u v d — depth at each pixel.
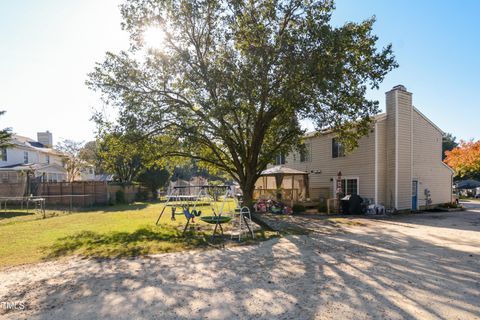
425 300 4.30
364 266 6.04
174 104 13.12
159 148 14.23
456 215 15.84
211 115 11.19
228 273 5.64
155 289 4.80
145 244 8.27
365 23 12.28
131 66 12.95
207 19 12.46
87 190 22.39
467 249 7.57
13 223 12.58
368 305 4.12
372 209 16.19
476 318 3.74
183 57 12.26
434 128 19.53
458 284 4.96
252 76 11.04
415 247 7.82
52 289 4.84
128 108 12.55
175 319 3.75
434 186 19.20
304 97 11.77
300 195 20.34
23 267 6.10
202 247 7.95
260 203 18.42
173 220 13.55
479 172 31.55
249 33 11.76
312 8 11.97
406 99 17.28
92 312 3.96
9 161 28.56
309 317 3.77
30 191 22.00
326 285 4.93
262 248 7.81
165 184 39.34
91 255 7.08
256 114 13.16
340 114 13.02
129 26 12.75
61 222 12.85
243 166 15.45
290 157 24.39
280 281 5.15
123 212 17.50
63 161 32.50
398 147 16.78
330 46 10.63
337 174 19.48
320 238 9.13
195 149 15.88
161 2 12.31
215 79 11.55
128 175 32.91
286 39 11.02
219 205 21.92
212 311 3.97
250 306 4.12
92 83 12.85
